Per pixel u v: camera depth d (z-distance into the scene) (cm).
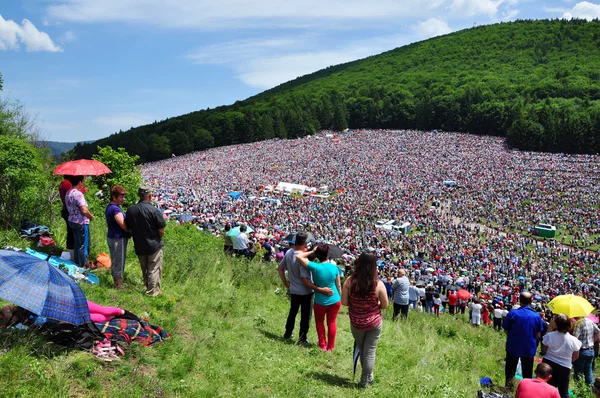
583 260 4406
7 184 1118
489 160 10212
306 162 10750
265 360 680
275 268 1495
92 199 1952
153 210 841
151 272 851
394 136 14650
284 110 17725
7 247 847
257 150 13362
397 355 876
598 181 7944
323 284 782
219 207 5462
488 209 6506
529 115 13212
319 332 802
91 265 930
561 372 788
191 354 631
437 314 1855
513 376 817
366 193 7388
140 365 573
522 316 805
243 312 920
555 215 6184
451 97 16388
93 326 604
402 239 4647
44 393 464
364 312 648
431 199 7194
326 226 4919
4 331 556
